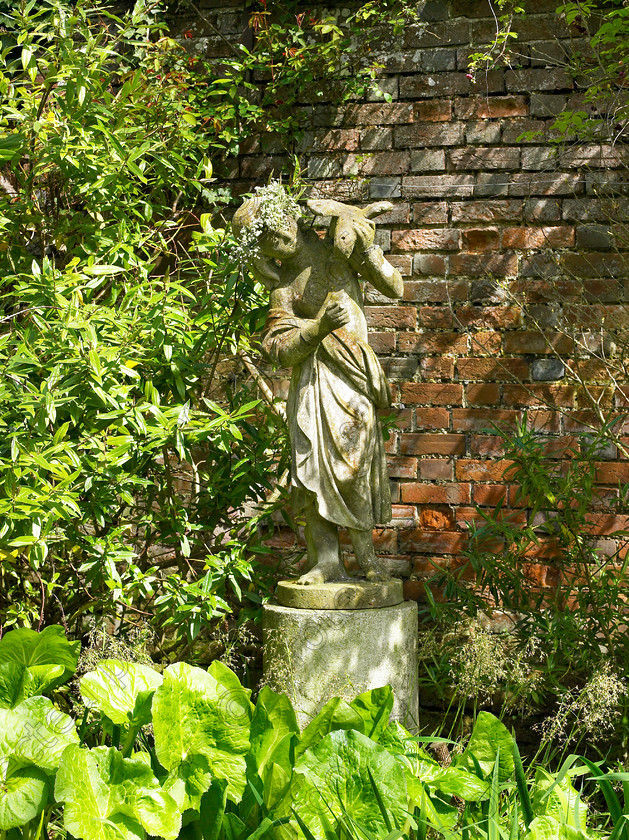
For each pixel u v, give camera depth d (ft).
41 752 6.46
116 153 11.06
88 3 12.82
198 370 10.89
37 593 10.98
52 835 7.73
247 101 13.07
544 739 8.64
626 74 11.19
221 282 11.43
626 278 11.70
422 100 12.44
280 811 6.48
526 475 10.89
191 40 13.38
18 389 9.03
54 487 8.84
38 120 10.92
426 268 12.33
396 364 12.37
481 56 11.53
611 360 11.44
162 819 6.28
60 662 7.27
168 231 13.20
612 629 10.09
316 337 9.04
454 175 12.29
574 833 6.53
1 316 11.27
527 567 11.63
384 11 12.59
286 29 12.80
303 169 12.78
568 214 11.90
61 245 11.96
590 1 10.89
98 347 9.41
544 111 12.01
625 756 9.18
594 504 11.57
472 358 12.13
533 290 11.98
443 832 6.38
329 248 9.65
